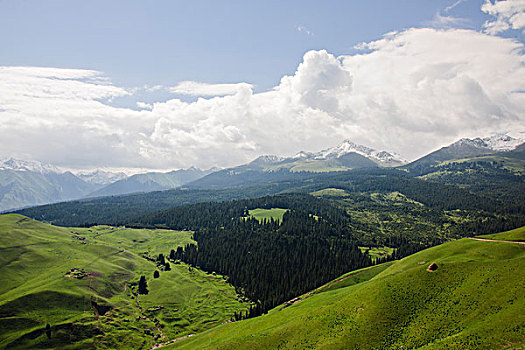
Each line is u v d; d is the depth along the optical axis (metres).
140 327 136.00
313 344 76.94
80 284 148.38
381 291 88.44
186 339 116.25
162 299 161.00
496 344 58.88
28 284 146.75
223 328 113.12
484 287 76.62
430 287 84.88
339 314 85.88
